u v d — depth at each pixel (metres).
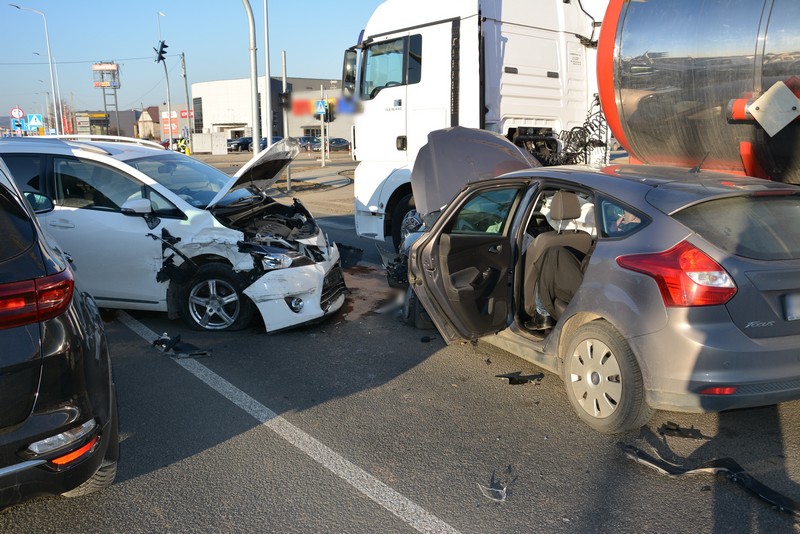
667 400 3.29
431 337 5.54
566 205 4.17
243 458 3.50
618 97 5.84
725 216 3.38
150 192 5.59
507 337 4.48
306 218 6.48
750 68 4.76
